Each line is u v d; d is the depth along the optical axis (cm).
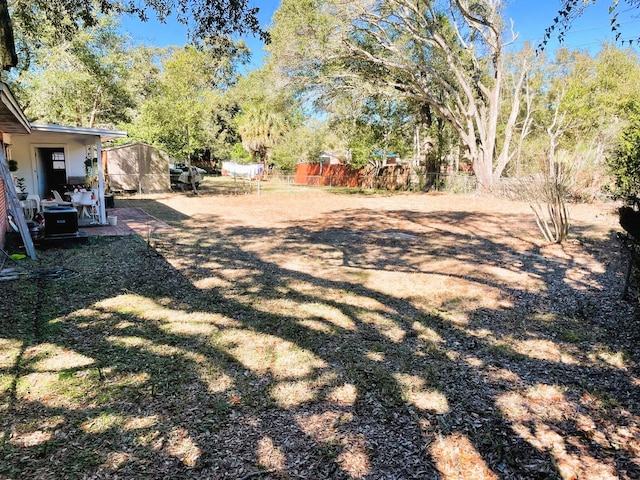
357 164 2323
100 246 755
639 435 243
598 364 335
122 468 213
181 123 1925
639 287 452
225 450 229
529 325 420
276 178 2897
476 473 212
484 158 1864
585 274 608
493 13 1664
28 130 804
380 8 1675
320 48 1661
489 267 661
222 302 480
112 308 449
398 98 1859
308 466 217
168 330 395
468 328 413
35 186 1166
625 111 1389
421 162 2348
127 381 300
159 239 845
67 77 1429
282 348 362
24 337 368
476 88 1977
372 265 675
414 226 1088
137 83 1945
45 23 1155
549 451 229
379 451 229
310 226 1072
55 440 233
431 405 276
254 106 2895
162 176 1970
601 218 1130
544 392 293
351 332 400
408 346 370
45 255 674
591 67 2120
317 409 270
